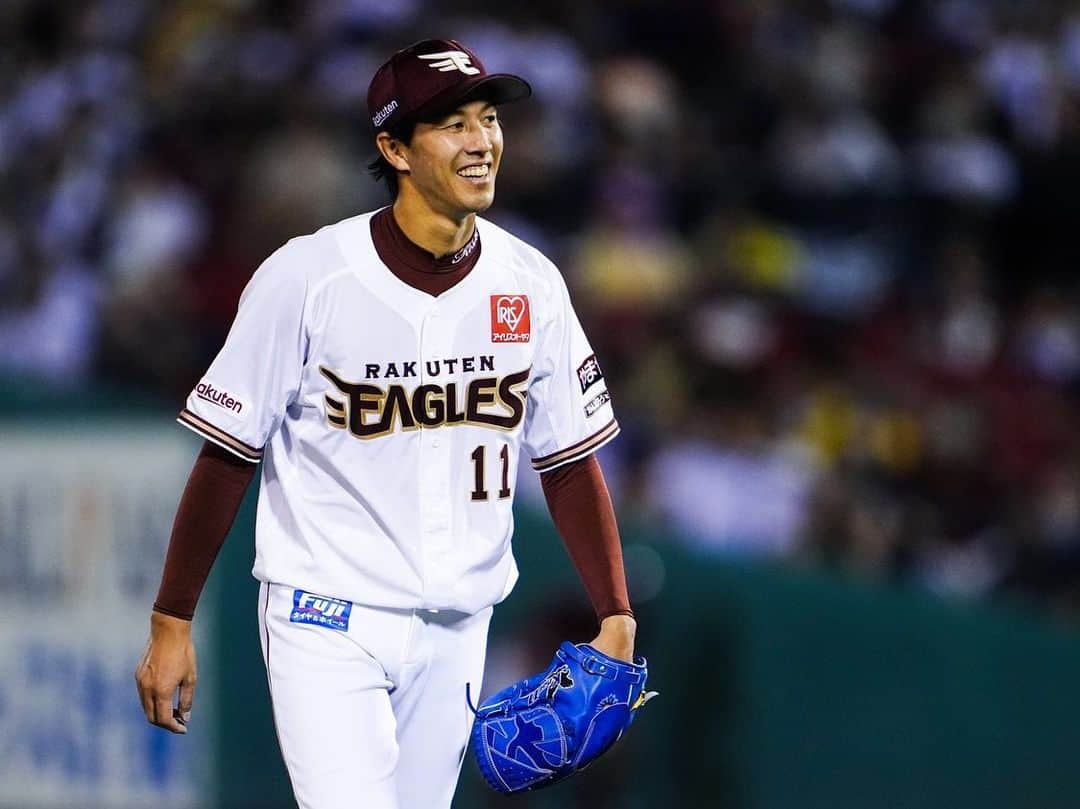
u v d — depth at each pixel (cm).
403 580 1189
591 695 1238
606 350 3138
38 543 2438
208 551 1194
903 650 2494
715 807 2442
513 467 1230
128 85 3688
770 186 3691
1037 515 3161
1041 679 2522
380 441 1181
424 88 1134
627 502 2864
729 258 3481
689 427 2995
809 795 2462
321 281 1162
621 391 3052
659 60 3928
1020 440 3444
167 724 1191
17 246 3316
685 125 3766
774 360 3278
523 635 2392
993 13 4319
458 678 1243
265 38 3700
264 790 2422
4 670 2445
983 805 2505
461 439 1201
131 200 3284
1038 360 3653
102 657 2433
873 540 2931
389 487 1188
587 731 1240
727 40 3969
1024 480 3288
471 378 1195
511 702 1259
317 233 1188
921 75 4047
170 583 1191
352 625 1186
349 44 3641
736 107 3862
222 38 3691
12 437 2439
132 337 2988
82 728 2431
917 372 3469
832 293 3591
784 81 3900
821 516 2938
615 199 3469
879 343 3478
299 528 1196
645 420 2984
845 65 3944
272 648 1202
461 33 3638
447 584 1197
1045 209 3884
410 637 1200
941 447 3259
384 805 1173
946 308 3628
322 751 1169
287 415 1202
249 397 1170
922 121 3931
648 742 2430
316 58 3603
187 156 3441
